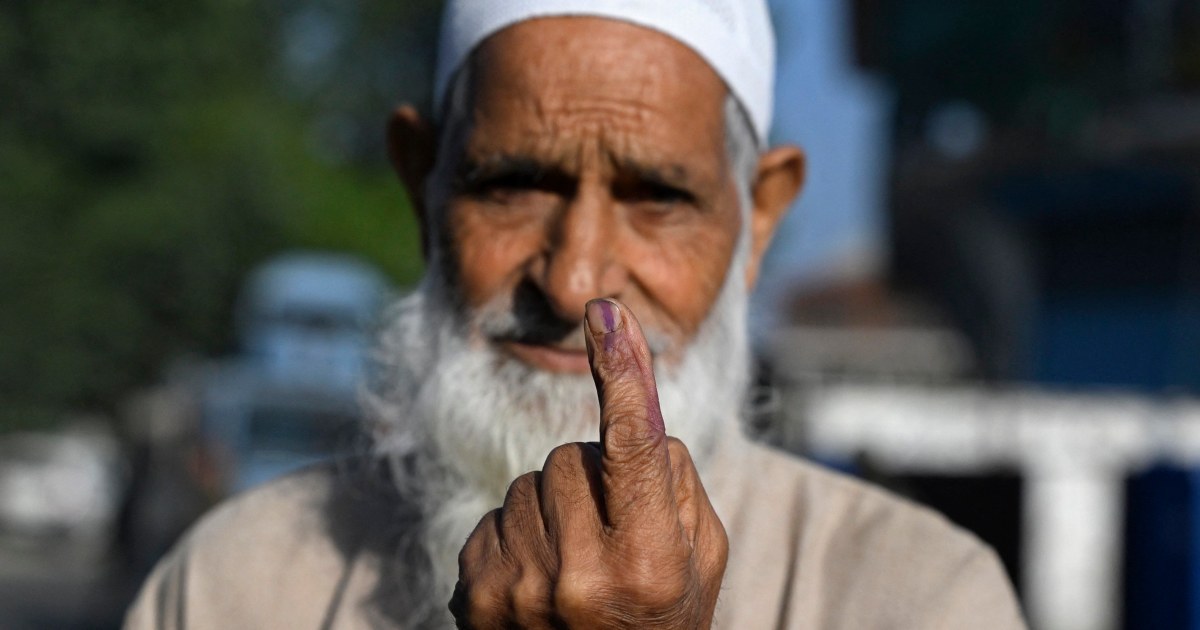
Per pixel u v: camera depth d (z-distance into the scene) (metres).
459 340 1.61
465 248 1.61
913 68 11.15
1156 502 4.32
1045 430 5.98
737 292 1.70
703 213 1.60
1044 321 11.09
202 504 9.97
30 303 16.83
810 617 1.53
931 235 12.19
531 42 1.57
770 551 1.59
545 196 1.59
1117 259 10.49
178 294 17.28
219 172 17.20
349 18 20.22
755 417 2.02
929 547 1.56
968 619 1.50
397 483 1.72
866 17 11.38
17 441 16.80
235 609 1.69
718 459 1.67
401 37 20.47
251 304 13.63
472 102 1.62
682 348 1.60
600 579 1.08
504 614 1.12
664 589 1.08
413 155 1.91
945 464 5.81
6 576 12.84
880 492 1.66
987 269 11.47
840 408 5.79
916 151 11.40
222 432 9.98
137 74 16.78
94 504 16.31
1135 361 10.32
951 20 10.66
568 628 1.09
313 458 9.95
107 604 11.09
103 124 16.53
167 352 17.58
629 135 1.54
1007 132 10.30
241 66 18.17
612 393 1.08
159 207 16.83
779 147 1.88
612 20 1.56
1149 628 4.34
